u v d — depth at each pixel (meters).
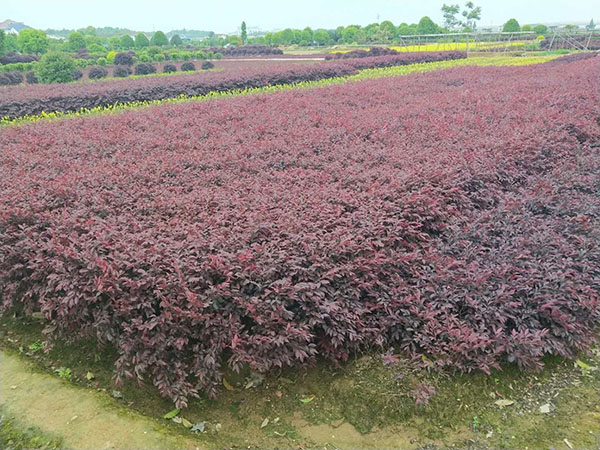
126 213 4.13
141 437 2.86
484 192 4.92
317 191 4.47
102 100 12.50
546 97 8.80
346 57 28.45
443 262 3.75
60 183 4.69
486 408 3.12
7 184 4.86
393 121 7.26
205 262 3.16
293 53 37.72
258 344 2.98
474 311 3.47
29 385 3.33
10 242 3.88
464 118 7.21
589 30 32.94
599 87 10.12
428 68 21.45
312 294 3.17
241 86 15.25
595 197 5.11
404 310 3.42
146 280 3.10
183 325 3.02
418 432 2.97
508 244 4.11
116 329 3.21
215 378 3.10
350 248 3.50
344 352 3.31
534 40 35.59
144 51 27.58
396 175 4.79
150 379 3.29
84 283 3.25
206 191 4.55
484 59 26.50
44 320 4.00
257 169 5.34
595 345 3.72
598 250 4.10
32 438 2.87
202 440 2.91
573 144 6.52
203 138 6.88
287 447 2.89
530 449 2.85
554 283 3.64
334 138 6.50
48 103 11.79
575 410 3.12
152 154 5.91
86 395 3.24
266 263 3.27
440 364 3.20
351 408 3.09
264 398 3.20
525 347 3.22
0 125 10.16
